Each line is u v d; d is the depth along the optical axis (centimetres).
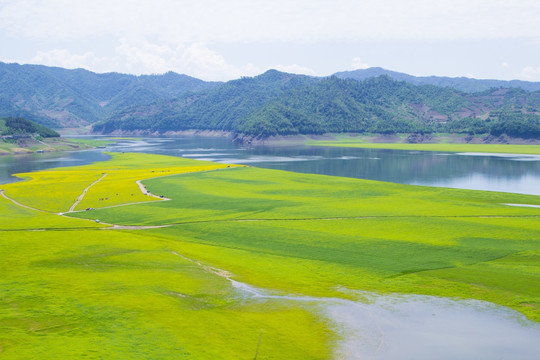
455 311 4950
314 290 5578
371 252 7281
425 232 8512
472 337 4369
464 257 6969
